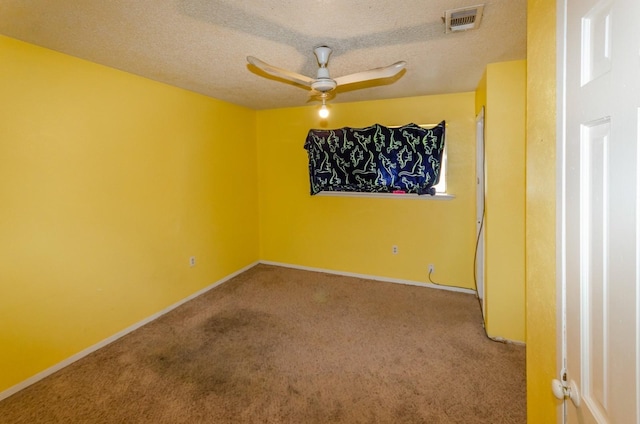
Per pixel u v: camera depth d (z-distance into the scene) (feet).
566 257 2.74
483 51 7.50
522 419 6.19
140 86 9.50
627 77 1.84
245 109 14.35
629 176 1.84
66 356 7.91
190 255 11.66
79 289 8.17
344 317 10.37
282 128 14.65
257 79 9.70
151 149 9.96
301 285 13.05
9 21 5.98
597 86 2.19
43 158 7.34
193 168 11.63
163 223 10.51
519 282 8.64
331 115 13.57
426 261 12.75
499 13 5.72
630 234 1.84
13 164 6.86
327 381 7.34
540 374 3.39
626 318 1.89
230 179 13.56
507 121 8.34
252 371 7.70
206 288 12.46
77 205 8.06
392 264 13.30
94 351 8.49
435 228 12.51
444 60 8.05
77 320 8.14
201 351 8.52
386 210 13.21
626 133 1.86
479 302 11.35
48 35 6.59
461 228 12.14
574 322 2.61
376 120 12.82
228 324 9.96
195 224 11.82
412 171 12.06
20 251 7.04
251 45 7.06
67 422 6.19
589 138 2.34
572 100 2.58
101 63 8.29
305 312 10.74
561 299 2.86
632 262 1.83
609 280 2.08
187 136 11.30
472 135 11.61
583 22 2.39
